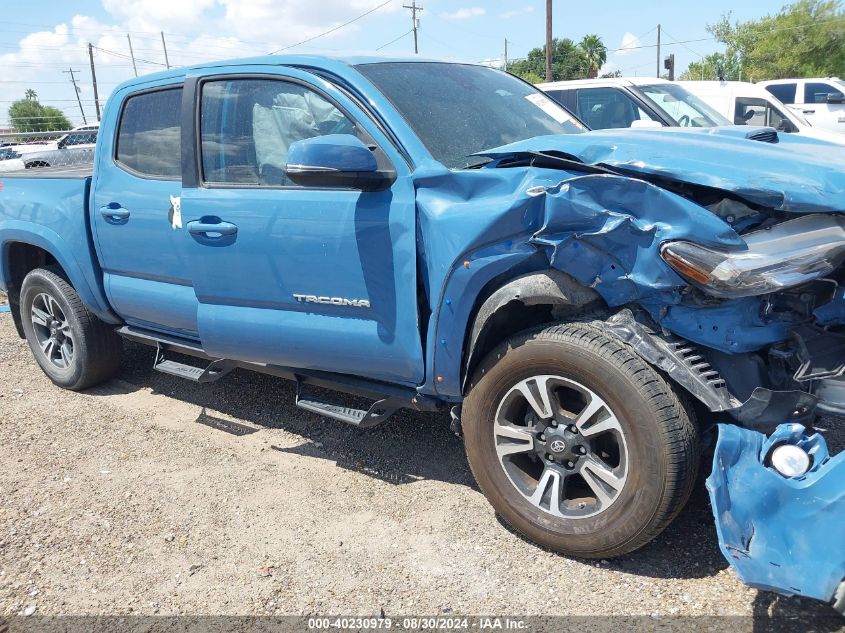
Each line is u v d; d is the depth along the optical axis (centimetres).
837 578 218
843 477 224
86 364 492
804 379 253
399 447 402
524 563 292
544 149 295
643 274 258
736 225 263
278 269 344
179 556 311
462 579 286
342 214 319
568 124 403
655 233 253
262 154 356
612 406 266
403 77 355
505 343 293
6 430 445
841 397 255
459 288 288
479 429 304
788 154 287
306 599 280
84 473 387
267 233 343
